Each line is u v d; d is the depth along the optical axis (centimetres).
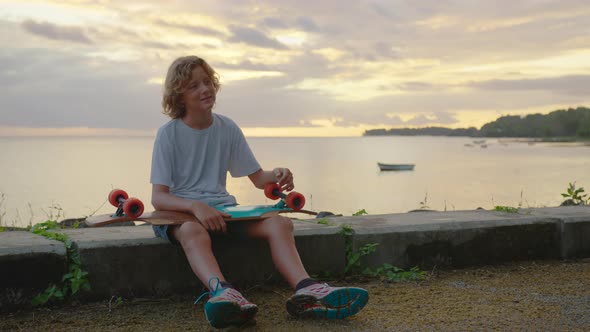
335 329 268
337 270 372
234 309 254
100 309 304
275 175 330
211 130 320
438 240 395
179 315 295
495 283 358
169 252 329
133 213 286
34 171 4941
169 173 306
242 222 305
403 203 2584
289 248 289
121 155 10450
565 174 4431
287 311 296
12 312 298
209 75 311
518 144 19188
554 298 322
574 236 425
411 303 313
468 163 6706
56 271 309
